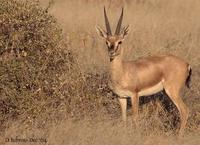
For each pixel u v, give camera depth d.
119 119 34.50
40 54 35.00
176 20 61.66
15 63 33.34
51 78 35.22
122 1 71.69
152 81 36.06
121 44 34.69
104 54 46.22
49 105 34.62
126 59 44.66
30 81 34.06
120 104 35.88
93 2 70.12
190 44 49.62
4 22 33.81
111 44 34.16
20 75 33.66
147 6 69.69
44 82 34.72
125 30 34.91
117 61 34.69
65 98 35.34
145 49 47.06
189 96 39.31
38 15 35.41
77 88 36.09
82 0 69.75
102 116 34.59
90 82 37.78
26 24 34.50
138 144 31.11
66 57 36.56
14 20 33.94
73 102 35.44
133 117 34.81
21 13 34.59
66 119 33.31
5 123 33.06
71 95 35.78
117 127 32.38
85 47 47.25
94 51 46.75
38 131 31.78
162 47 47.53
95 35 50.34
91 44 48.72
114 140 30.92
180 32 55.12
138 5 70.75
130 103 39.09
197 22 61.50
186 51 48.00
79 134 31.20
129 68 35.22
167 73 36.34
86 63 43.22
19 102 33.50
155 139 32.16
